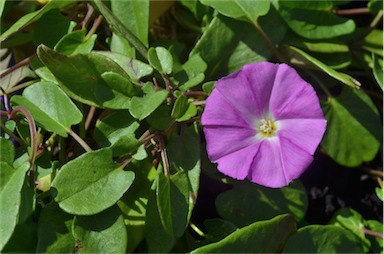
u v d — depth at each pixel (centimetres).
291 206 24
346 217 24
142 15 24
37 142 23
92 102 22
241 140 21
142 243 22
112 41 24
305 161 21
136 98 22
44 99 22
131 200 22
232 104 21
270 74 21
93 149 24
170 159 22
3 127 23
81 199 21
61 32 24
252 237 21
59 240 21
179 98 21
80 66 22
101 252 21
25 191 21
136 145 22
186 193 22
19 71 24
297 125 21
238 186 24
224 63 24
